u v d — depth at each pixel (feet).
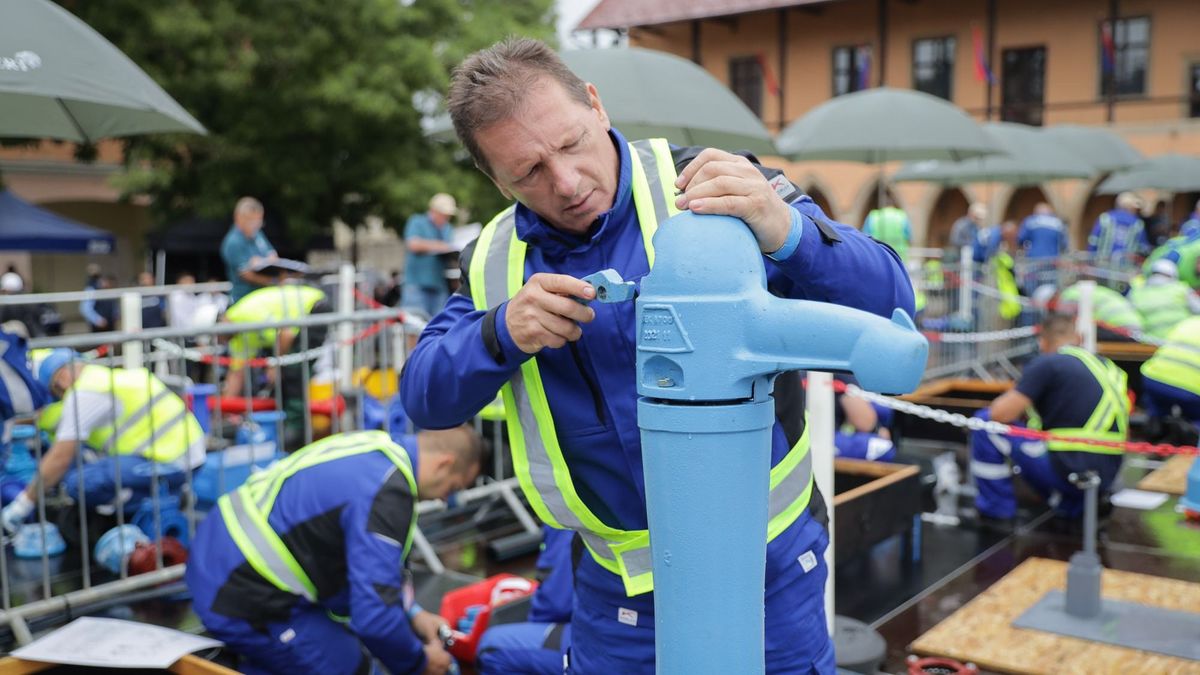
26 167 83.35
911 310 4.99
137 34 49.80
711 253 3.86
